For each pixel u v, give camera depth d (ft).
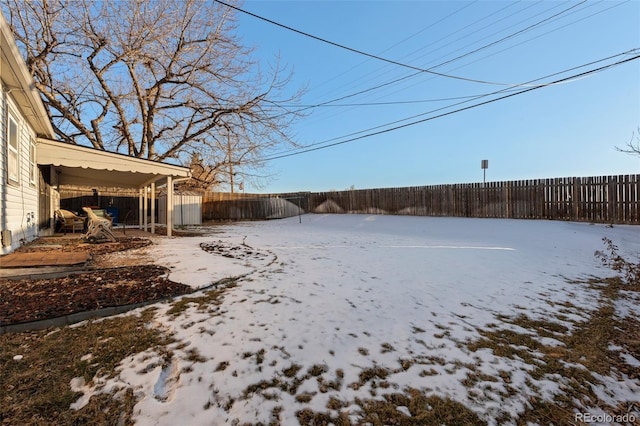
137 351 8.00
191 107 48.91
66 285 12.54
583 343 9.21
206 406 6.26
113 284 12.86
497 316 11.00
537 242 26.78
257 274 15.52
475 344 8.98
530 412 6.40
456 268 17.65
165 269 15.76
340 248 24.73
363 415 6.17
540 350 8.77
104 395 6.44
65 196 49.98
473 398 6.73
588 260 19.85
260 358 7.90
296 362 7.80
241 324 9.69
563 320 10.79
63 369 7.20
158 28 40.55
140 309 10.62
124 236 31.32
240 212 68.13
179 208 55.72
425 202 52.70
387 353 8.35
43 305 10.29
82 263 15.70
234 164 55.52
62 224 35.01
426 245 26.40
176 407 6.20
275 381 7.07
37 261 15.58
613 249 18.26
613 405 6.70
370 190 61.77
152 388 6.69
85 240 26.03
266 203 70.69
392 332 9.55
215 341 8.61
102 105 47.83
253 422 5.92
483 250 23.56
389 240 30.30
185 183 63.26
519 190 41.14
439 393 6.84
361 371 7.54
